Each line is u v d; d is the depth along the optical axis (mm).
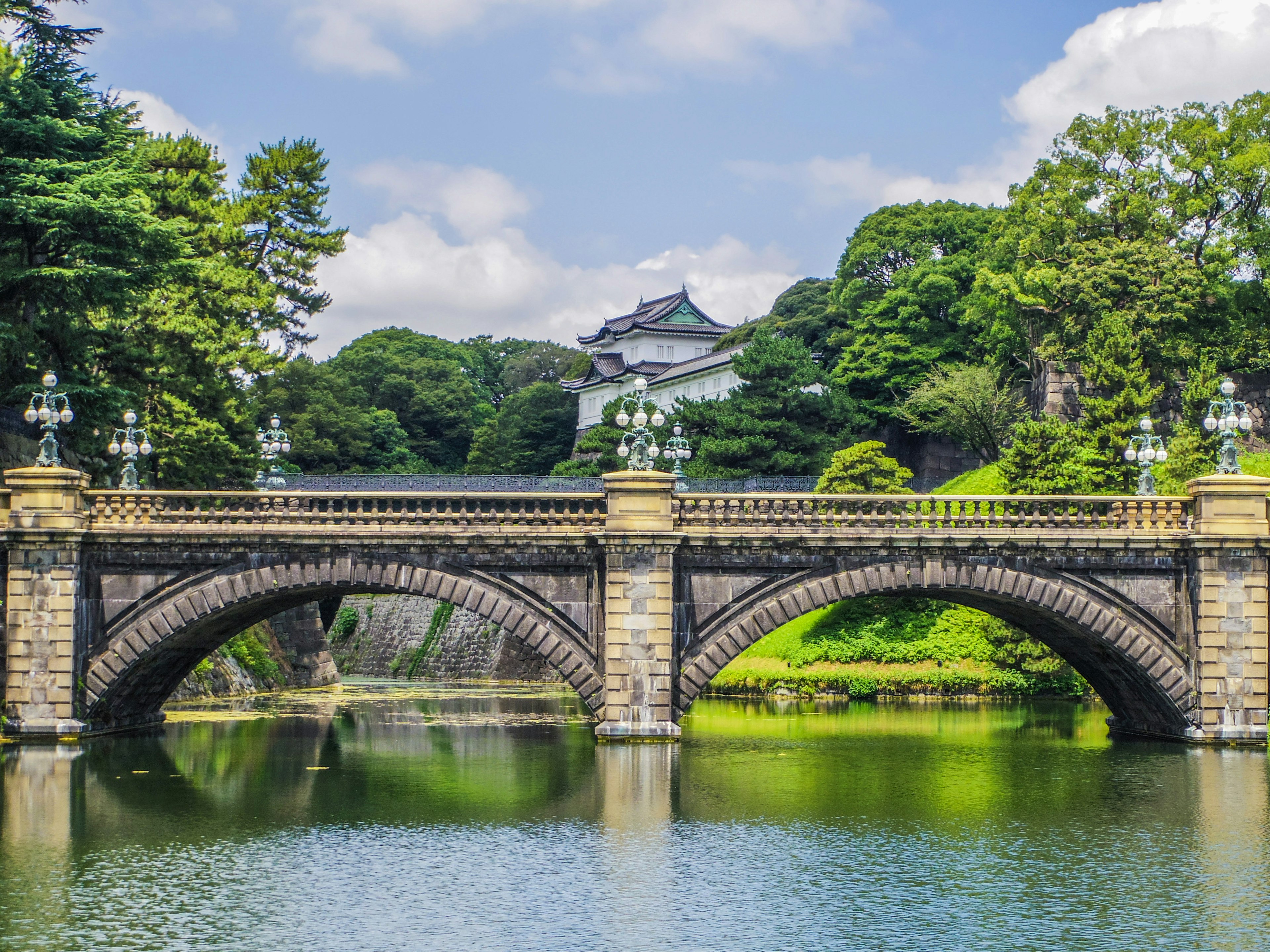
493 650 102000
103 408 58375
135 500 50031
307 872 31734
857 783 43938
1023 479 80500
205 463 73062
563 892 30141
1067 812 39094
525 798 40875
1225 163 92938
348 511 49844
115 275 54750
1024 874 31922
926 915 28625
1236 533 49656
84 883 30609
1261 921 28219
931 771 46594
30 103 55781
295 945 26297
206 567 49500
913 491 108125
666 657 49031
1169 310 90000
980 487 92250
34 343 56656
